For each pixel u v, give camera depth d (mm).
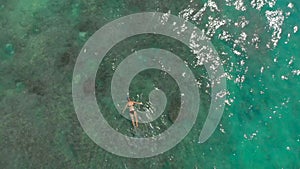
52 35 13375
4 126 12039
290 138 12359
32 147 11836
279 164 12148
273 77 12914
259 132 12375
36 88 12562
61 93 12484
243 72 12945
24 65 12914
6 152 11727
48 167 11656
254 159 12141
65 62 12930
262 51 13172
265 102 12664
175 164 11883
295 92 12773
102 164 11719
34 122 12117
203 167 11945
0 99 12375
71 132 12016
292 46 13219
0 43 13242
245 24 13430
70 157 11766
